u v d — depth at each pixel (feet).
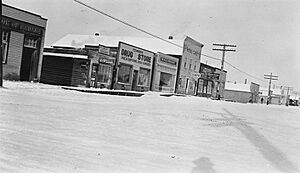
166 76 162.20
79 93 70.85
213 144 25.46
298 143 29.48
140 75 140.15
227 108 68.23
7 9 88.38
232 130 33.76
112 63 119.34
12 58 91.86
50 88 76.59
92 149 20.80
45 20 101.65
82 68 108.17
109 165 17.79
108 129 27.91
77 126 27.89
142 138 25.44
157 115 40.63
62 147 20.63
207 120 40.34
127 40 183.93
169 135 27.68
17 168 16.14
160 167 18.11
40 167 16.60
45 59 114.11
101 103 51.39
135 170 17.26
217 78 216.13
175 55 174.50
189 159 20.27
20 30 93.30
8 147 19.53
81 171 16.52
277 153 24.14
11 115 29.78
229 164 19.84
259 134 32.91
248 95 309.01
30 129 24.76
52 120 29.55
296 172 19.17
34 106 37.65
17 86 68.33
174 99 84.64
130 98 72.49
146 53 141.69
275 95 383.65
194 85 192.13
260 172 18.66
